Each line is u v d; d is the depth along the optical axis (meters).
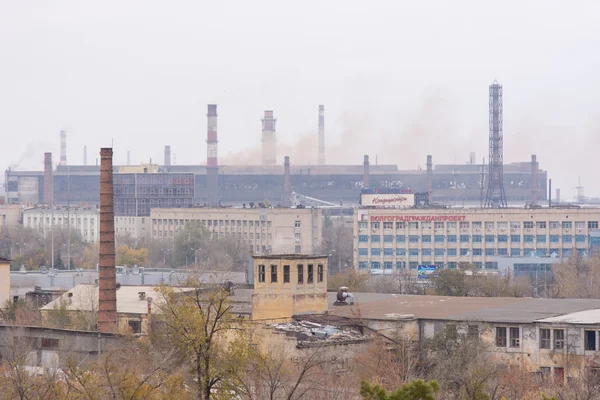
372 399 116.88
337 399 195.38
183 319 187.88
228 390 186.62
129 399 182.25
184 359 190.12
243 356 186.75
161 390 190.75
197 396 186.75
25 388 189.50
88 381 186.25
